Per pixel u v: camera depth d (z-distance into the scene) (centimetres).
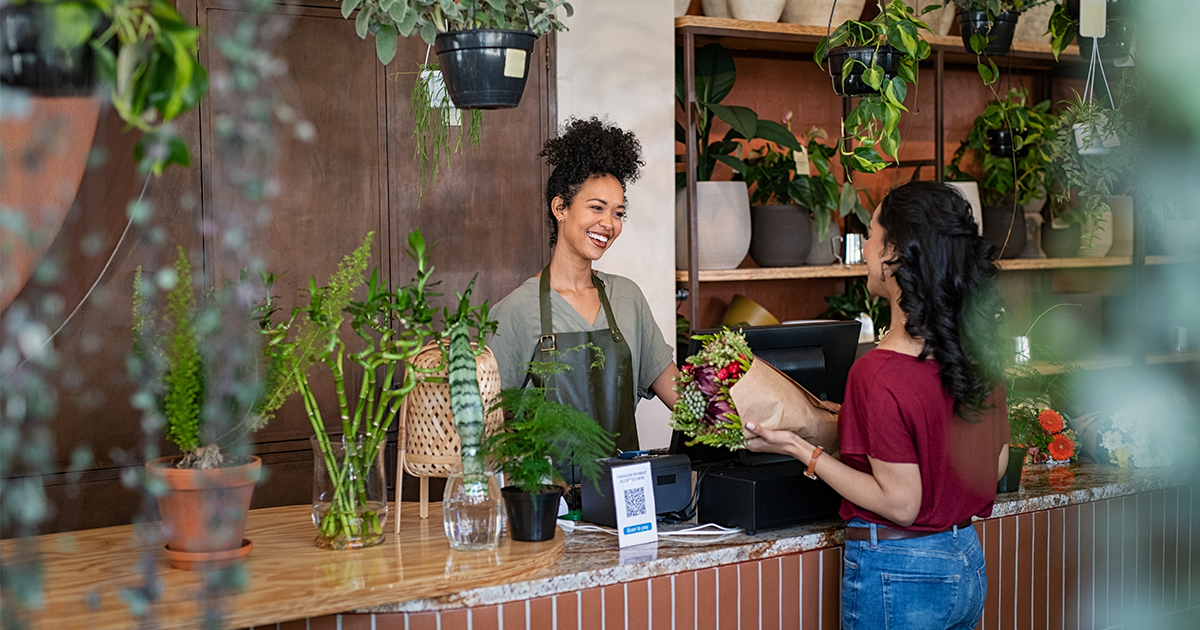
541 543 224
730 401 235
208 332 203
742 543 231
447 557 213
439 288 373
